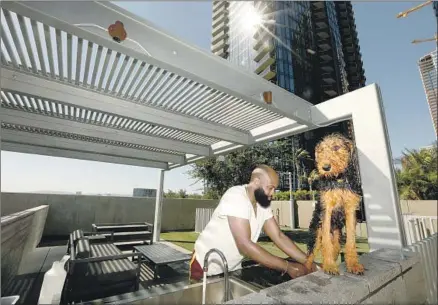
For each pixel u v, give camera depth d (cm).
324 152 145
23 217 314
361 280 131
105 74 211
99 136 369
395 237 199
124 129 394
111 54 183
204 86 238
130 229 581
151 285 331
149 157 566
